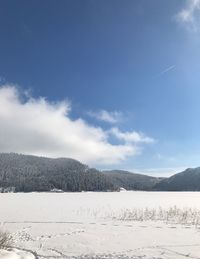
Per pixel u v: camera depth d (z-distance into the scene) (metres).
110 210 39.12
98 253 17.05
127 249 17.89
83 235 22.06
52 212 36.72
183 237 21.23
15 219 30.50
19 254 15.26
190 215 31.88
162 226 26.17
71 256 16.39
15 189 164.12
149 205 47.56
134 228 25.12
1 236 16.28
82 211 37.78
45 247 18.25
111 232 23.30
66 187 164.00
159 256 16.28
